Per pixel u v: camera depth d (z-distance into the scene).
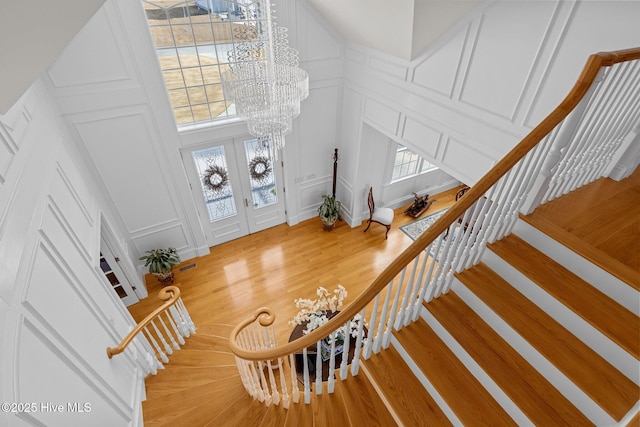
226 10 3.91
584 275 1.91
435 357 2.03
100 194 4.09
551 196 2.32
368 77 4.45
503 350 1.88
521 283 2.01
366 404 2.15
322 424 2.11
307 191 6.05
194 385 3.09
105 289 3.01
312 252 5.59
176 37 3.82
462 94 3.21
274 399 2.48
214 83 4.32
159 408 2.81
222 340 3.74
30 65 1.58
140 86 3.76
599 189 2.48
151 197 4.55
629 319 1.68
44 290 1.91
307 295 4.81
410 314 2.18
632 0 1.93
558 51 2.37
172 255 4.87
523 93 2.67
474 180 3.38
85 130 3.68
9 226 1.71
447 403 1.81
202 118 4.49
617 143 2.40
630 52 1.69
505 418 1.73
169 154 4.37
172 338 3.48
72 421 1.80
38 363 1.64
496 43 2.76
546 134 1.63
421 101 3.71
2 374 1.34
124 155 4.06
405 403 1.96
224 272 5.19
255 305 4.65
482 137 3.13
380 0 2.96
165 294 3.29
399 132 4.22
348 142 5.46
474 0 2.72
